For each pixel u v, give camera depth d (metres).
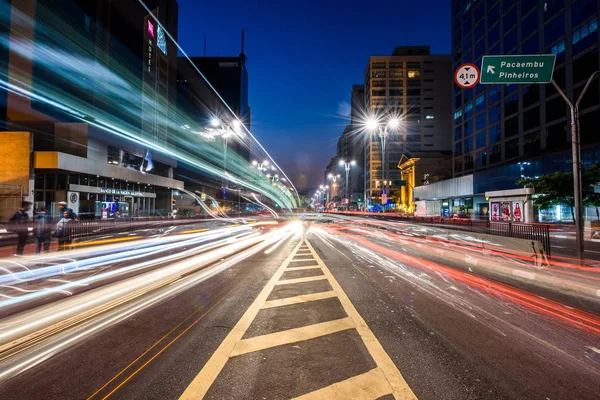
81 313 5.64
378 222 41.53
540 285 7.85
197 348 4.24
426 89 118.00
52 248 13.66
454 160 68.38
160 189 59.97
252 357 3.98
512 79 10.37
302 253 13.71
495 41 55.41
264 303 6.29
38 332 4.77
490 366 3.78
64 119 39.44
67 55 39.66
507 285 7.86
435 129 117.12
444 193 62.75
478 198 55.28
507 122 51.19
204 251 14.21
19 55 35.22
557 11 41.88
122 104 47.94
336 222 44.19
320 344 4.37
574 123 10.28
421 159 82.31
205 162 91.50
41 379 3.47
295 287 7.61
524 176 42.44
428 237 19.77
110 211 42.91
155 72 57.56
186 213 69.62
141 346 4.29
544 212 36.84
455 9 70.00
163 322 5.21
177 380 3.45
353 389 3.28
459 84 13.61
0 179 30.62
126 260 11.45
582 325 5.17
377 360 3.91
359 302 6.38
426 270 9.80
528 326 5.11
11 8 34.44
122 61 48.53
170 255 12.86
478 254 12.24
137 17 52.72
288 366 3.76
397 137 116.56
